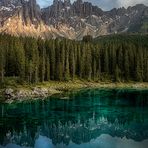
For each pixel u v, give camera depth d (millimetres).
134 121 99688
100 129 92875
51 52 194750
